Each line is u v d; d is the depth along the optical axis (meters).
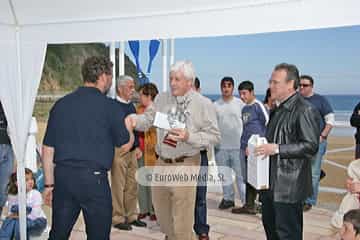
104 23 2.79
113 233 4.05
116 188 4.11
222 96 4.96
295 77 2.36
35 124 4.48
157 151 2.93
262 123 4.62
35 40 3.12
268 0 2.14
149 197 4.38
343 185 6.37
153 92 4.06
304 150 2.25
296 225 2.39
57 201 2.50
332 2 1.96
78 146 2.41
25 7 2.88
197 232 3.71
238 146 4.90
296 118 2.30
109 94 4.57
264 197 2.54
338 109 16.27
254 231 4.20
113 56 5.34
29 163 4.43
